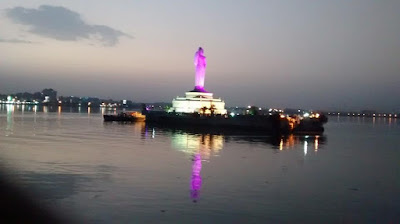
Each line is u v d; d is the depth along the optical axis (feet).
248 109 583.99
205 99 557.74
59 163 162.20
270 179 143.84
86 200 106.73
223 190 122.83
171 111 579.07
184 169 157.89
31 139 265.34
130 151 213.05
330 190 129.29
